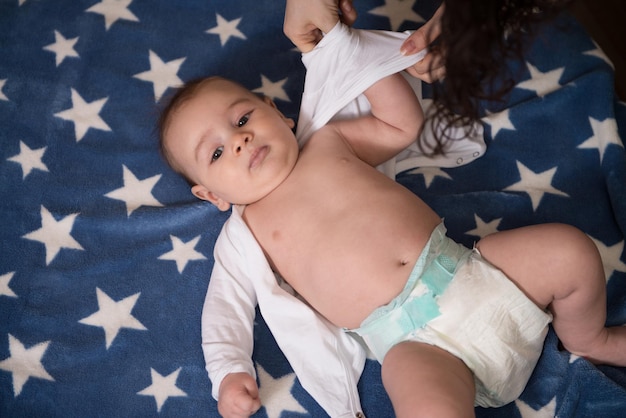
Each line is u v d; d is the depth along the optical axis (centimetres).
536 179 180
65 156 187
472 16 105
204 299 167
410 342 140
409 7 207
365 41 162
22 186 182
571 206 174
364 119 170
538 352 143
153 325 163
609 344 146
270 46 205
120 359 158
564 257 135
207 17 211
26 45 205
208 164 160
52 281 168
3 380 155
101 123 192
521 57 120
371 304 146
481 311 137
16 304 165
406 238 147
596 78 187
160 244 173
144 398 154
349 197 155
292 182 162
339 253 149
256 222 163
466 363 136
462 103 121
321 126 169
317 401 150
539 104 187
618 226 170
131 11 212
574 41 198
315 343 153
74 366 158
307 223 155
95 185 183
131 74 200
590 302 138
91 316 164
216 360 151
